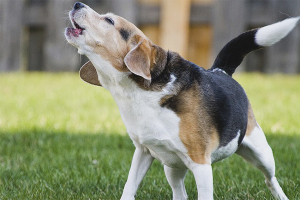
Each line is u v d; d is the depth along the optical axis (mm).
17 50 19000
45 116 11266
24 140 9352
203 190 5320
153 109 5242
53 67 18859
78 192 6484
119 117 11359
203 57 18422
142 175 5820
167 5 17906
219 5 17734
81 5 5422
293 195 6430
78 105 12836
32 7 18719
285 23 6094
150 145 5422
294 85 15766
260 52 18266
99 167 7645
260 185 6832
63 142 9227
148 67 5078
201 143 5316
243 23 17688
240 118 5727
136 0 18109
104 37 5320
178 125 5258
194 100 5320
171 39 17969
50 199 6152
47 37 18703
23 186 6676
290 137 9438
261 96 14008
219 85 5652
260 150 6078
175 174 6031
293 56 17891
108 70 5348
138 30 5488
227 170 7496
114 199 6312
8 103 12859
